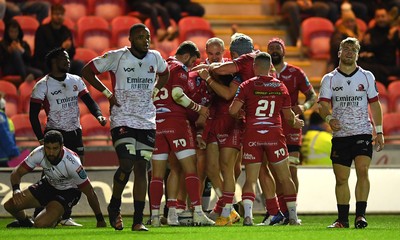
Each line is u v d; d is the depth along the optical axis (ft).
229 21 191.42
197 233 86.12
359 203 94.53
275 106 98.99
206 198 111.34
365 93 94.68
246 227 96.07
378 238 82.12
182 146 98.68
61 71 101.50
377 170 134.62
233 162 101.35
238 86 100.17
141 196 88.74
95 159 143.54
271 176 104.47
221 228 93.97
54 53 101.14
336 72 95.20
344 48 94.53
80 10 182.09
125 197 124.47
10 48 159.53
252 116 98.89
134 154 87.61
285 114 99.60
